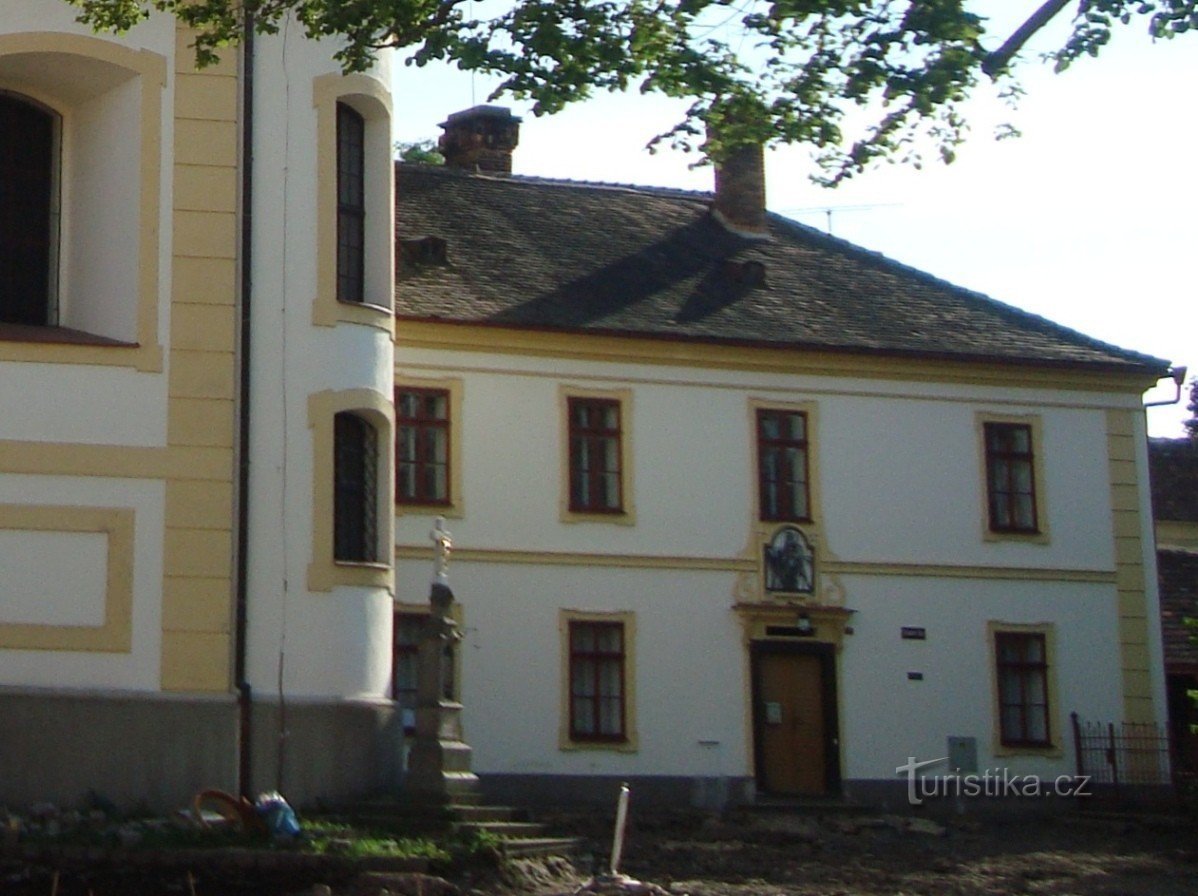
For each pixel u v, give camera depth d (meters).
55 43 23.42
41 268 24.17
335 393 24.36
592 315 33.31
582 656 32.06
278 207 24.34
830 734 33.38
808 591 33.62
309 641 23.72
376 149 25.86
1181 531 47.88
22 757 21.88
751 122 19.12
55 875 18.45
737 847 26.33
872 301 36.75
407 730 27.31
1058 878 24.59
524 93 18.41
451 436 31.67
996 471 35.41
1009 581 35.03
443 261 33.81
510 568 31.72
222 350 23.59
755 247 37.94
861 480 34.34
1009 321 37.00
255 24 19.78
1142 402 36.59
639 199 38.62
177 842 19.80
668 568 32.75
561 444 32.38
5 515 22.41
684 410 33.38
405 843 20.89
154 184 23.64
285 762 23.20
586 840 25.23
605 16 18.45
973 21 18.00
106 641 22.56
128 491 22.94
